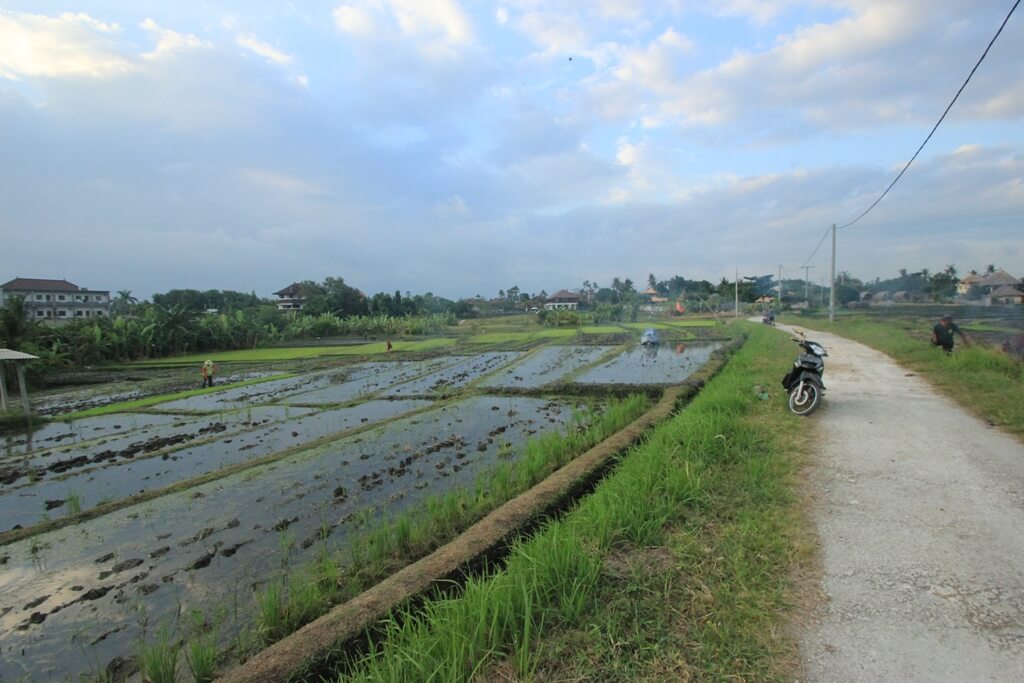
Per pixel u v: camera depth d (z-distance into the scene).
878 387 9.95
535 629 2.89
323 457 8.66
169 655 3.58
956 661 2.56
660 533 3.95
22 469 9.45
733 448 5.96
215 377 23.80
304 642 2.90
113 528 6.13
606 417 9.20
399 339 48.97
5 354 13.94
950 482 4.90
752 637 2.78
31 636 4.17
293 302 86.19
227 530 5.95
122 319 35.72
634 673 2.52
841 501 4.56
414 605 3.29
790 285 100.12
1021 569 3.37
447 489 6.94
